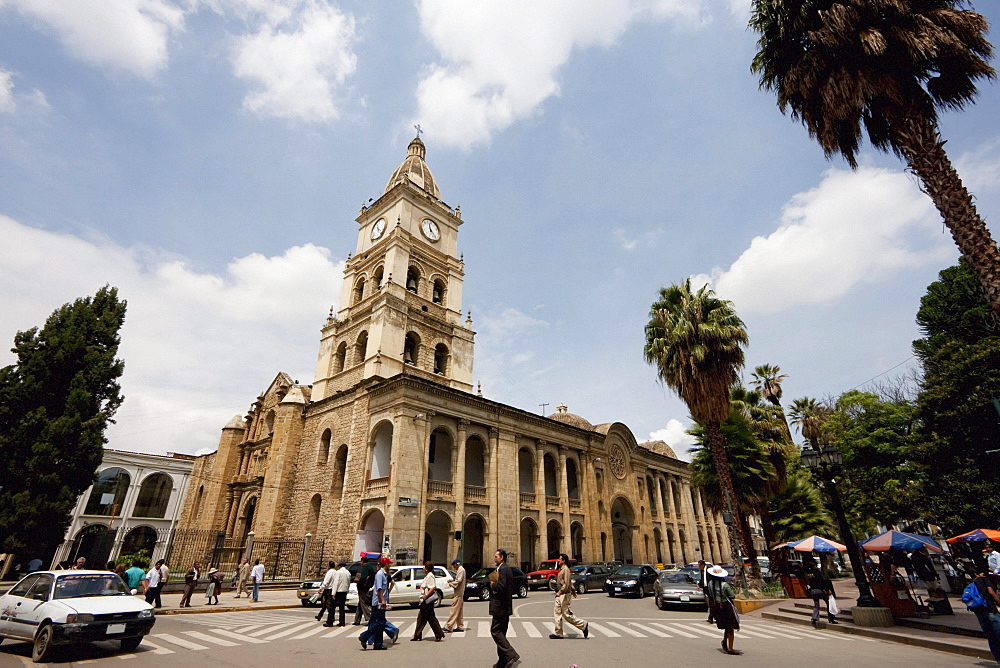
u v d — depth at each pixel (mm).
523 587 28000
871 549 17328
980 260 11867
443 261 47750
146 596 20812
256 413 50656
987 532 19281
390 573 23109
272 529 38094
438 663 10484
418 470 31688
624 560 49094
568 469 47656
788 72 15000
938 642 12320
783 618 18375
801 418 40531
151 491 54219
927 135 12883
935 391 26250
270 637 14078
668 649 12133
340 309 46688
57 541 26422
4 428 26734
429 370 41594
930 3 13141
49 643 10750
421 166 53562
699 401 24688
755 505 29203
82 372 28703
